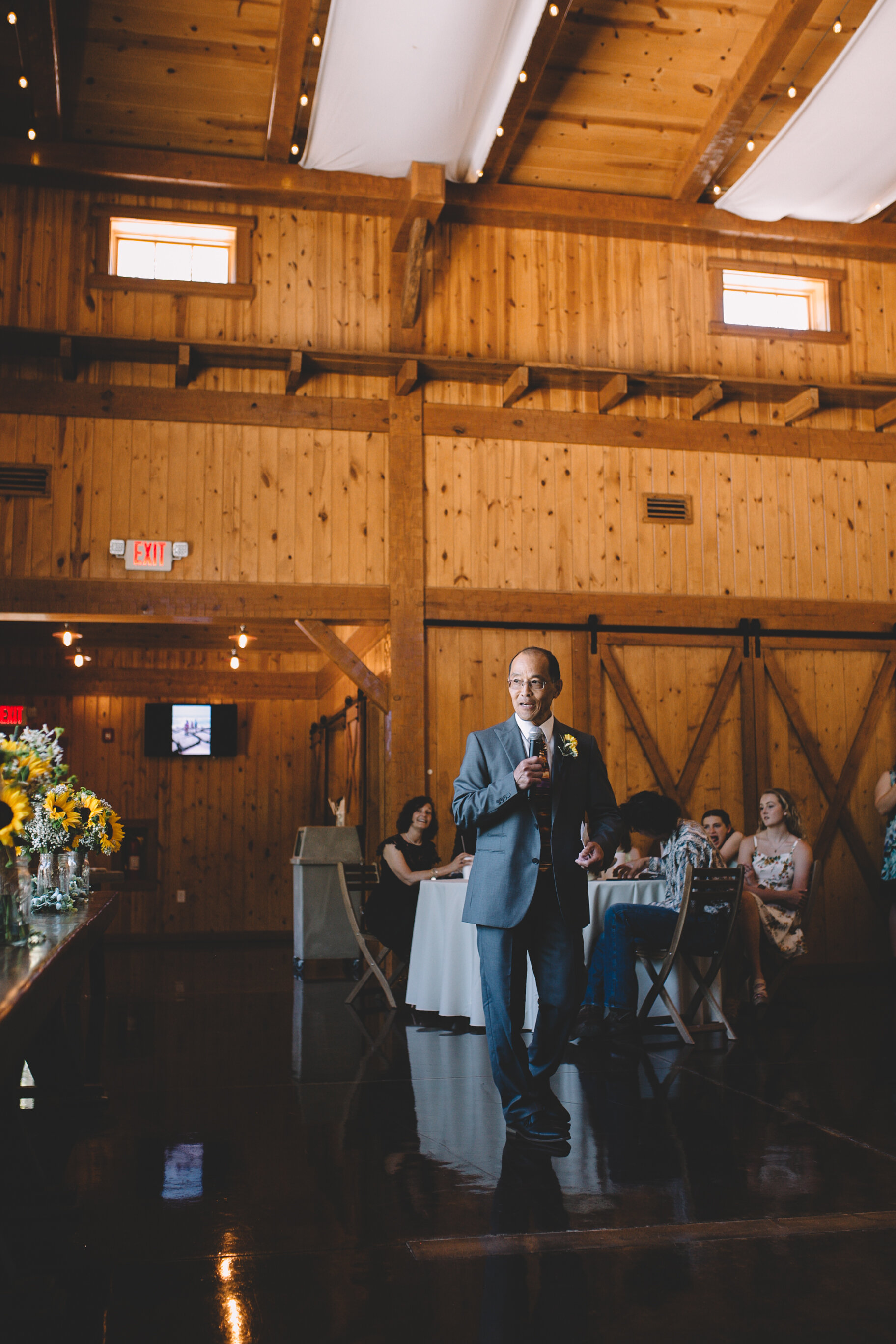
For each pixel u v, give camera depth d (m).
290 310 7.40
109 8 6.32
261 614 7.12
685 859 4.83
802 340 8.13
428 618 7.33
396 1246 2.30
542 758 2.94
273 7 6.41
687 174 7.55
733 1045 4.66
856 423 8.23
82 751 10.97
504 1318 1.96
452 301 7.61
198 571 7.10
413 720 7.18
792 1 6.16
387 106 6.33
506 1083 3.12
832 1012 5.66
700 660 7.73
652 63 6.92
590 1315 1.97
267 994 6.36
